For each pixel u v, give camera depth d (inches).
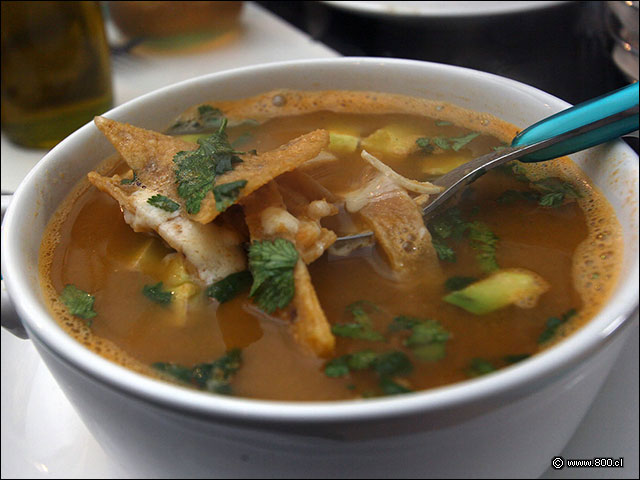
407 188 8.6
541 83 12.8
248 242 7.9
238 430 5.5
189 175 8.0
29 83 13.5
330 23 16.8
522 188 8.7
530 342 6.8
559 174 8.7
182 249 7.7
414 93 10.4
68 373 6.2
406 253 7.9
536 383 5.6
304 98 10.6
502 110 9.7
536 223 8.1
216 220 8.0
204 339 7.2
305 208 8.2
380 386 6.4
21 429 8.1
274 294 7.2
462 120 10.1
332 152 9.7
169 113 10.1
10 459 7.8
